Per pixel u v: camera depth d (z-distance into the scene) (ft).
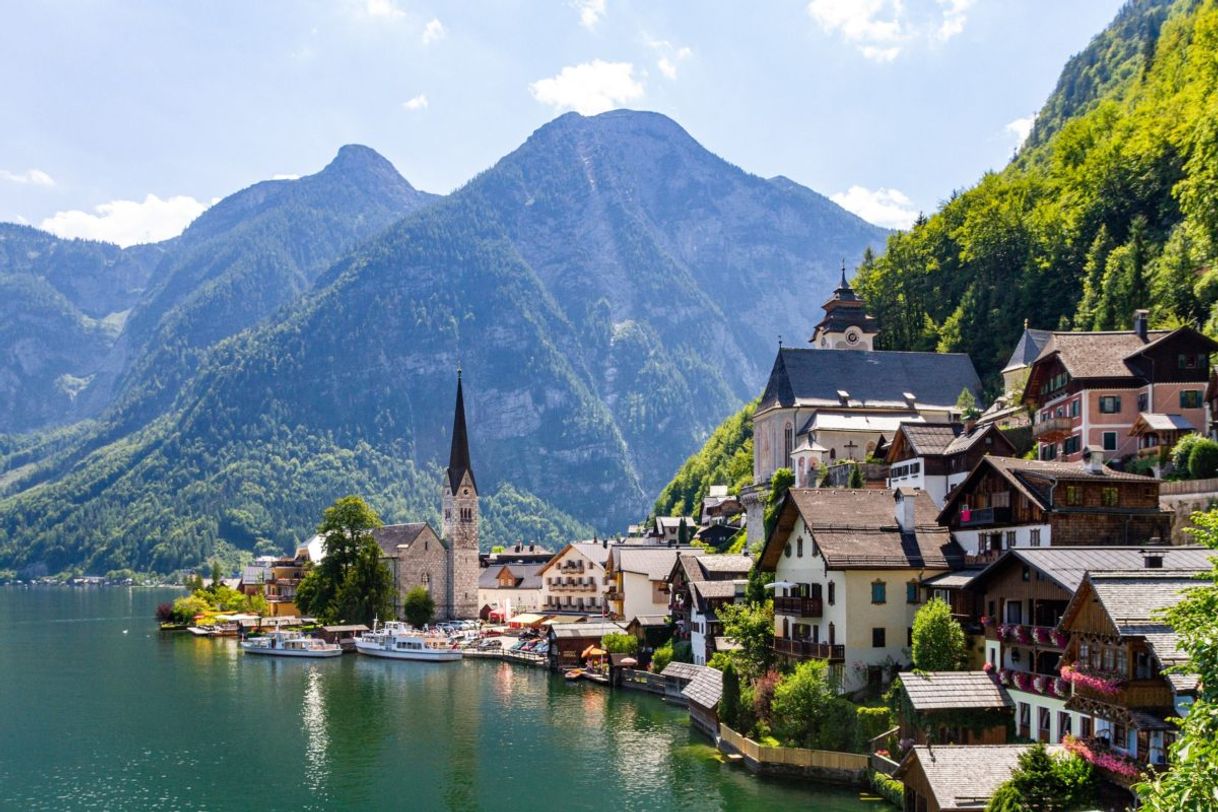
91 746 321.52
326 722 357.00
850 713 256.73
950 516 285.43
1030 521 251.19
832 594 280.31
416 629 650.02
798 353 553.64
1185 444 291.99
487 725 347.77
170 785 276.21
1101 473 258.57
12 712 378.32
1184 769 103.55
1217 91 545.44
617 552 530.27
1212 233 440.86
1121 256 488.02
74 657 549.95
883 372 553.64
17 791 271.28
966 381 557.33
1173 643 169.17
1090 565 213.46
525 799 257.34
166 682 454.81
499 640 566.36
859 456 511.81
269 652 565.53
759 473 570.87
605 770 280.10
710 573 406.41
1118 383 337.93
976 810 184.03
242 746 320.29
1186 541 260.21
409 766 292.61
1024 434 388.57
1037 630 213.05
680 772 273.13
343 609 622.13
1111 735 184.34
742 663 311.88
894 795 229.25
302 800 261.85
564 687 431.02
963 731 222.48
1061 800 172.14
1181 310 425.69
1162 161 585.63
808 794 241.96
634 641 444.55
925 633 245.04
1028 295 595.47
